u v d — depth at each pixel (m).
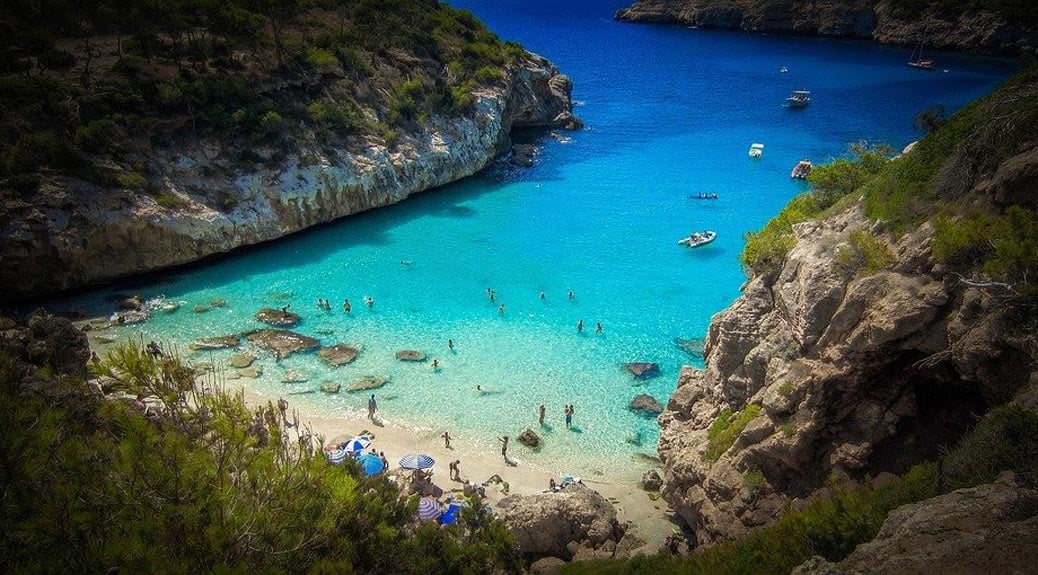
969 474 19.11
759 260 33.88
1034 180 23.20
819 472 27.77
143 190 58.41
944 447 23.23
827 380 26.97
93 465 14.59
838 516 19.25
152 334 50.47
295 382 46.09
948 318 24.48
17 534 12.74
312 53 77.88
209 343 49.38
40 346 35.91
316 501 17.38
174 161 61.84
